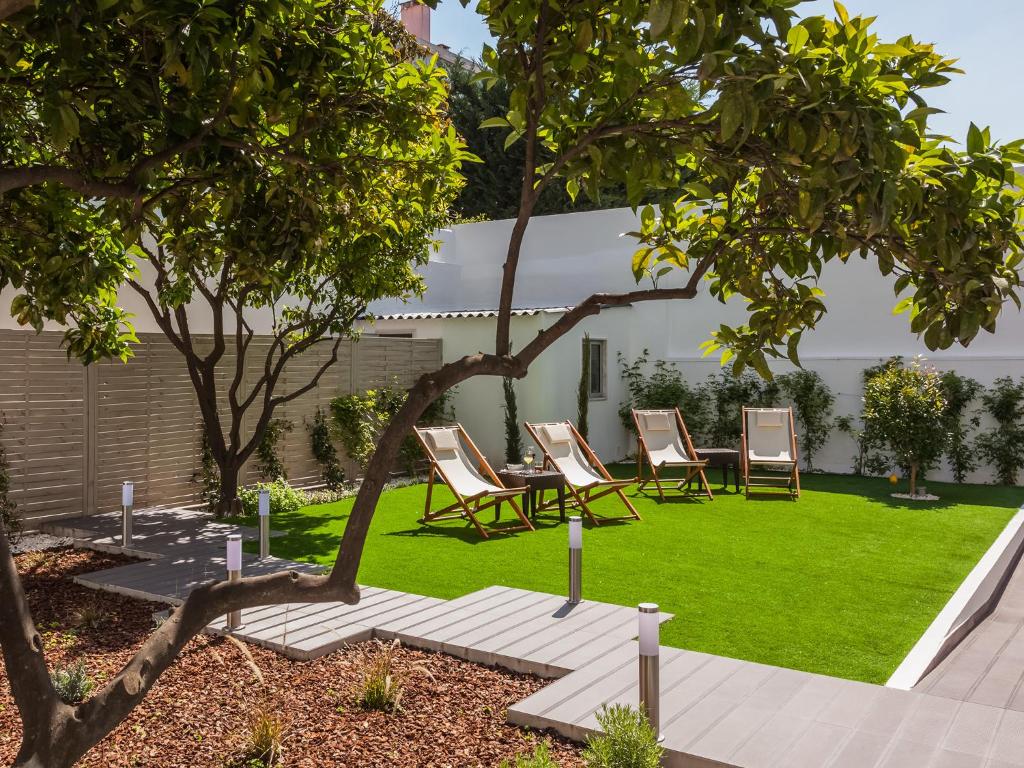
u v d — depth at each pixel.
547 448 10.84
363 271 9.73
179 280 9.13
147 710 4.32
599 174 2.52
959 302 2.14
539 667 4.96
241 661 5.08
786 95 2.08
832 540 9.07
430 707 4.45
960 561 8.07
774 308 2.78
